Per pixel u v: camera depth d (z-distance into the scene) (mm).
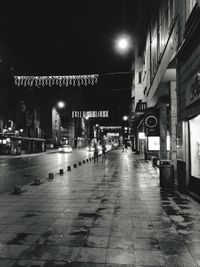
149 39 23188
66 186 12023
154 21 19422
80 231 5711
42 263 4172
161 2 15906
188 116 9555
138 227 5957
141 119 38469
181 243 4980
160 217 6781
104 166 22844
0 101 48938
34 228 5941
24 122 61625
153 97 20719
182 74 10531
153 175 16219
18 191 10312
